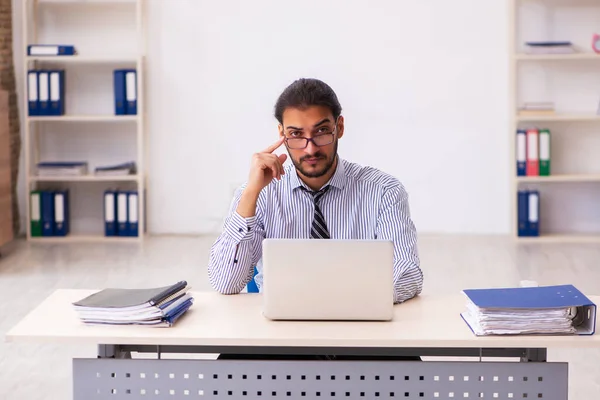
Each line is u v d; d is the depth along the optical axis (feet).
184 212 26.08
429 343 8.22
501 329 8.33
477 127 25.39
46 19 25.39
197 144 25.79
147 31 25.46
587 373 14.19
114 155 25.94
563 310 8.36
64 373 14.21
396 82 25.29
